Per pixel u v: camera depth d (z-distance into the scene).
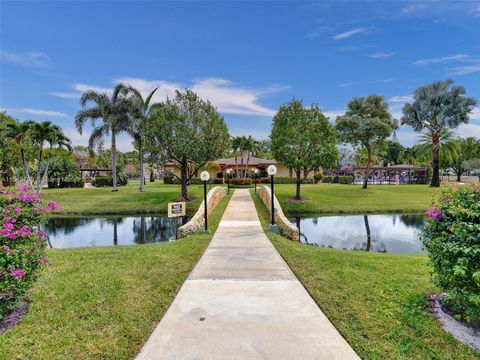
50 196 20.16
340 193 21.42
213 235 8.19
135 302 3.79
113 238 10.73
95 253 6.43
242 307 3.56
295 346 2.75
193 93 17.72
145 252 6.37
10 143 23.08
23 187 4.20
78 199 18.97
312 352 2.66
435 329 3.08
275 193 20.14
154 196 19.16
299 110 17.33
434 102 28.11
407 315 3.35
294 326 3.11
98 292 4.12
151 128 17.36
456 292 3.03
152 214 15.86
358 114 28.77
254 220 10.76
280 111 17.81
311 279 4.54
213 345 2.75
